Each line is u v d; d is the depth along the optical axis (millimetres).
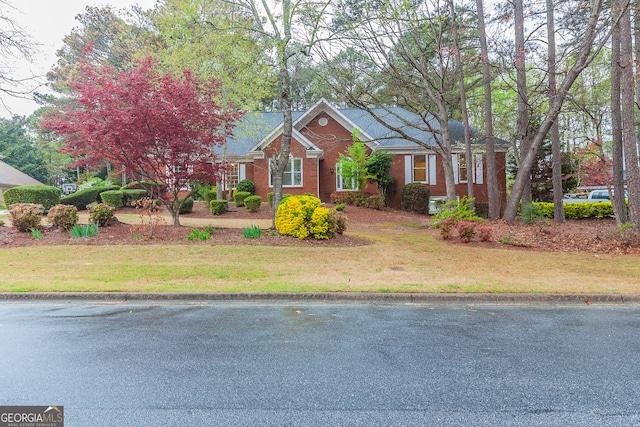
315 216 12344
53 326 5375
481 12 16234
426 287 7535
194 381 3621
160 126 11781
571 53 15328
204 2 14664
